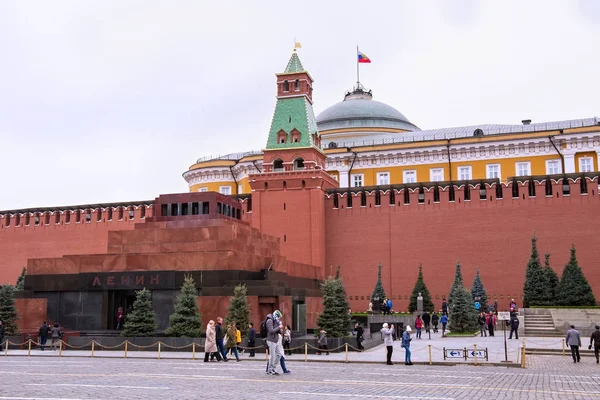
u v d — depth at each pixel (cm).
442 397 1516
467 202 5072
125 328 3256
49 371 2159
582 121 6375
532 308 4053
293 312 3838
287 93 5541
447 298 4975
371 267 5212
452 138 6394
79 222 5859
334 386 1741
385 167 6506
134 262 3747
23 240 6019
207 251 3697
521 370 2353
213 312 3453
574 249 4284
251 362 2645
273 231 5281
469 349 2852
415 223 5169
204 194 4116
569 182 4847
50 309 3800
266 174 5359
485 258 4947
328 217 5400
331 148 6825
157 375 2033
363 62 6719
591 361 2748
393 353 3014
